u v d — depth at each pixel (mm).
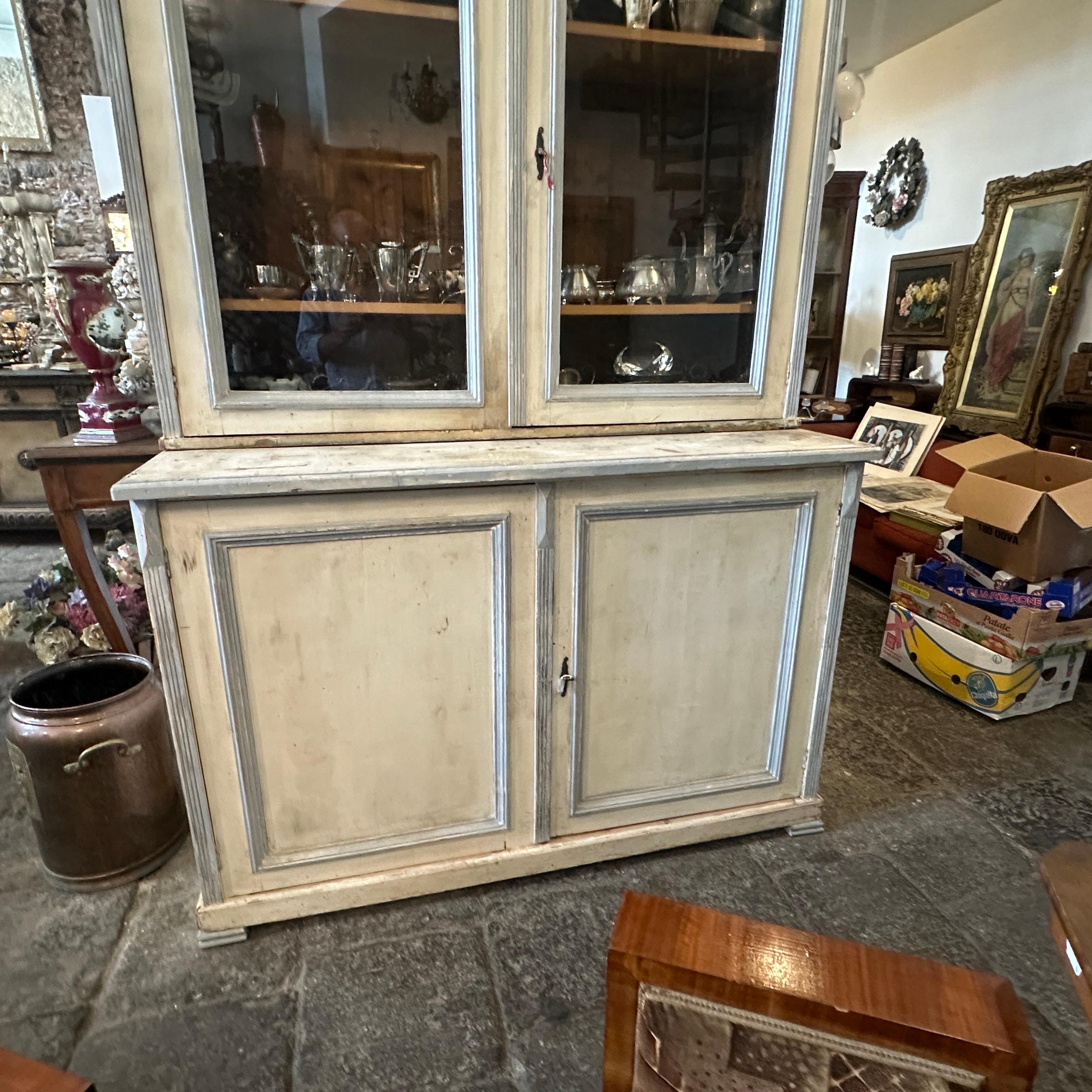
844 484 1298
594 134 1228
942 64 3061
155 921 1272
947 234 3121
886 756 1772
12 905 1305
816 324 3611
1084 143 2514
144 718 1333
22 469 3262
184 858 1422
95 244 3350
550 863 1354
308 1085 997
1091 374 2375
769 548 1311
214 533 1033
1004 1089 456
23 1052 1033
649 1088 546
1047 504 1727
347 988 1145
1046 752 1787
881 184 3439
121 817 1316
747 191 1320
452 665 1209
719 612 1319
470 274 1180
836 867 1410
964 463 2023
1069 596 1808
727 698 1385
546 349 1243
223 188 1089
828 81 1216
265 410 1154
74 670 1466
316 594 1108
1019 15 2688
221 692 1113
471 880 1321
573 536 1188
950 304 2992
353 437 1207
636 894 578
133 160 996
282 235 1161
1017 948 1223
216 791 1159
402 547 1120
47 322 3271
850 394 3525
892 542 2508
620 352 1340
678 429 1363
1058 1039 1066
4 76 3092
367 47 1112
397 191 1199
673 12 1201
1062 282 2480
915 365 3287
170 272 1058
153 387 1716
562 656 1250
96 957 1197
